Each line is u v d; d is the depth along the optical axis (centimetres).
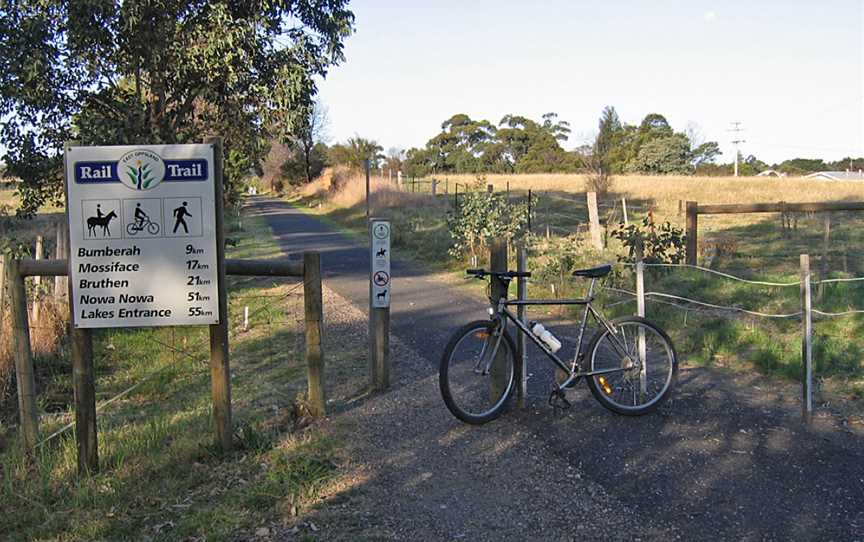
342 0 1091
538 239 1567
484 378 600
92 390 485
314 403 577
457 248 1552
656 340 612
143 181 475
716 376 680
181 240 482
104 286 477
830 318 873
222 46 995
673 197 3125
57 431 566
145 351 862
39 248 963
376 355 641
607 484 450
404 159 8431
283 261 570
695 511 414
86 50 1008
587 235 1769
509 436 532
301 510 424
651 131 6425
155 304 484
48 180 1099
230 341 891
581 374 563
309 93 1106
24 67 941
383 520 411
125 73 1063
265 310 1070
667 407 589
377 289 635
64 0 952
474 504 429
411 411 588
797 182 3941
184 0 1005
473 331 555
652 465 477
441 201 3203
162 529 409
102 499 445
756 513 411
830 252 1435
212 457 502
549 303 568
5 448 564
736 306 955
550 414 574
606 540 386
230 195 1288
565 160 7400
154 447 525
